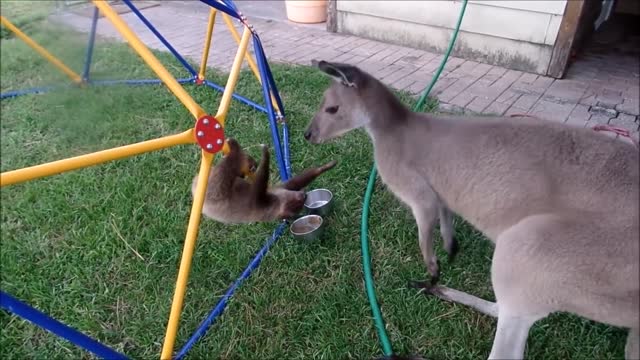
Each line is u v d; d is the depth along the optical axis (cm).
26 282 308
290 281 304
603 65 630
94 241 336
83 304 295
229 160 259
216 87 545
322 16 820
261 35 754
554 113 500
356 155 419
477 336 265
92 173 407
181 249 327
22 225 358
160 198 377
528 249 189
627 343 218
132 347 271
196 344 268
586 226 181
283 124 453
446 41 663
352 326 275
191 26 817
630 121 483
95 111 286
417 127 230
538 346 258
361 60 649
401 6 677
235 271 313
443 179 221
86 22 249
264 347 268
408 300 287
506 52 618
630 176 182
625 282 175
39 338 277
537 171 193
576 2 544
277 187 308
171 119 475
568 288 184
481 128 210
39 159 418
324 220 349
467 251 323
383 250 323
